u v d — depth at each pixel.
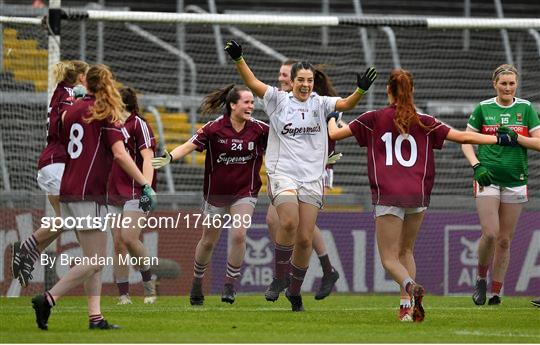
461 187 57.59
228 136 32.47
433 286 41.38
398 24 43.34
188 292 34.06
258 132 32.81
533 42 69.25
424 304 36.53
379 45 68.94
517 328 27.16
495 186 34.84
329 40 68.94
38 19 40.50
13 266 31.70
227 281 33.38
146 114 58.31
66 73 33.56
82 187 24.41
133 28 64.12
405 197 27.34
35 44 58.03
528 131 35.03
